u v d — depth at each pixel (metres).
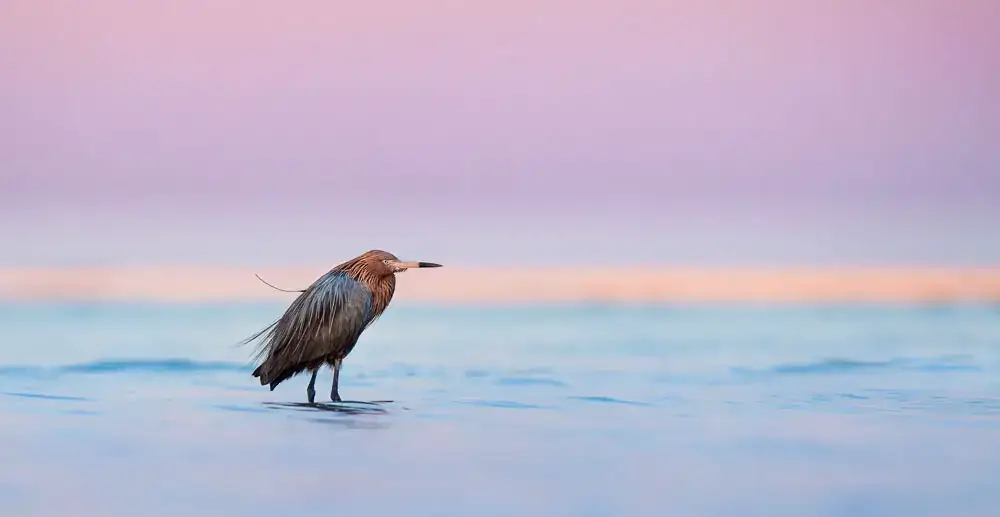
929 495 10.20
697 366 19.78
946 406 15.05
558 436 12.77
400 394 16.20
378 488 10.34
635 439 12.62
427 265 16.11
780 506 9.81
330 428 13.16
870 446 12.27
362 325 15.70
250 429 13.09
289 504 9.77
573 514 9.52
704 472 11.03
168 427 13.16
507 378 18.11
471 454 11.77
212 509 9.60
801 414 14.37
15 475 10.71
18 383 16.92
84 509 9.58
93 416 13.88
